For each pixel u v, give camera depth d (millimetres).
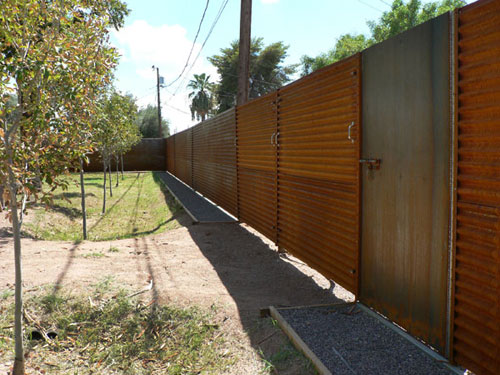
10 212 3131
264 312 4031
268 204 6613
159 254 6535
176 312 4160
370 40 30922
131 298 4492
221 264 5949
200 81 44438
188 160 18125
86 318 4117
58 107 3287
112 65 3459
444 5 26141
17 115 3021
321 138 4594
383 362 2959
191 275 5383
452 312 2736
